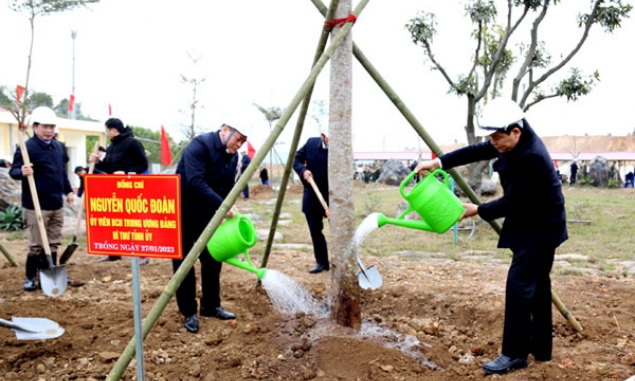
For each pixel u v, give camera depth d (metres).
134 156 7.23
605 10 10.52
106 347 4.25
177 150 23.86
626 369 3.80
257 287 5.89
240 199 21.38
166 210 2.91
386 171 32.66
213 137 4.68
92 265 7.31
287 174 5.21
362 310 5.59
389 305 5.62
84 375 3.77
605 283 6.32
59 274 5.61
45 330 3.96
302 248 9.12
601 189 28.72
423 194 3.96
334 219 4.41
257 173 33.56
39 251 6.07
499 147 3.68
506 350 3.82
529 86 11.49
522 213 3.75
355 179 34.41
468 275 6.92
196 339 4.48
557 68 11.24
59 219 6.28
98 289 6.16
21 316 4.81
